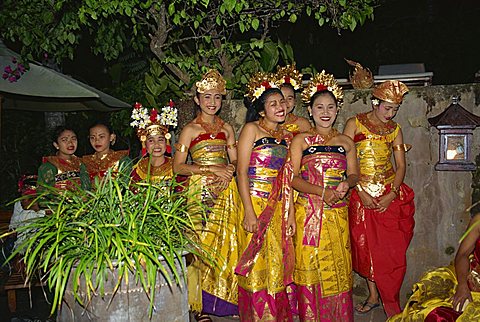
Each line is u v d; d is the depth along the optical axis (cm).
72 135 483
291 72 446
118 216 286
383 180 439
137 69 917
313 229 400
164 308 286
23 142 923
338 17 505
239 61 535
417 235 473
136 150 769
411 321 335
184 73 529
